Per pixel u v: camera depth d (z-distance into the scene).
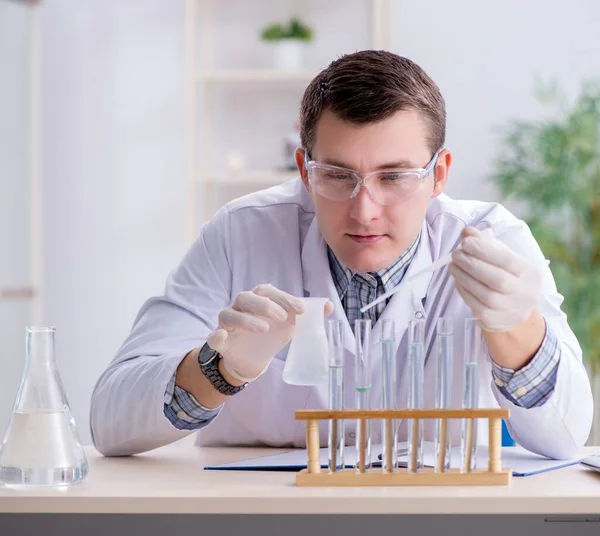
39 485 1.36
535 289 1.46
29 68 4.37
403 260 1.89
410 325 1.43
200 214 4.55
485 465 1.51
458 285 1.47
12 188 4.30
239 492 1.31
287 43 4.31
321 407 1.87
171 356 1.67
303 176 1.79
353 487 1.35
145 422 1.65
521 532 1.71
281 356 1.89
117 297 4.65
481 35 4.30
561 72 4.27
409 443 1.39
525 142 4.24
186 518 1.75
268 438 1.92
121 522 1.74
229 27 4.50
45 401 1.40
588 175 4.00
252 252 1.98
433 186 1.71
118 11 4.61
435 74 4.32
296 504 1.27
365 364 1.42
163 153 4.61
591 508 1.27
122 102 4.62
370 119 1.55
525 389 1.59
